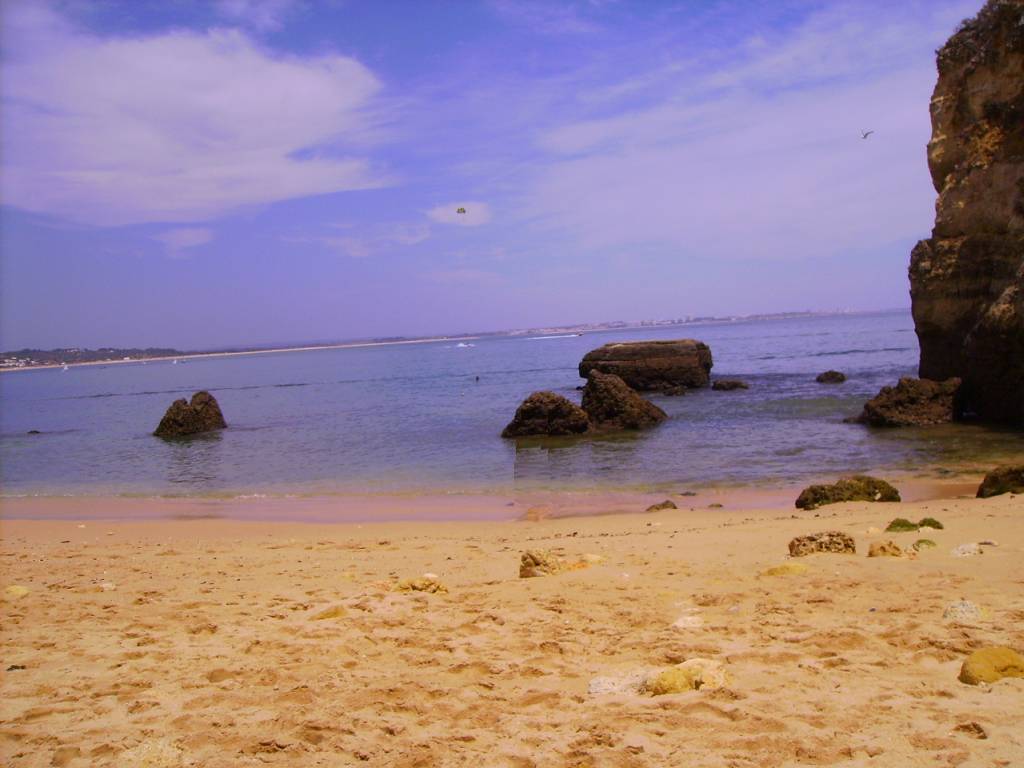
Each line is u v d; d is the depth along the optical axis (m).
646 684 5.17
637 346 48.12
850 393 39.12
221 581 10.00
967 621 6.06
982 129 29.59
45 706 5.32
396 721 4.89
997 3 29.41
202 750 4.57
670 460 23.72
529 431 31.00
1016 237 26.77
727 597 7.37
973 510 12.65
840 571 7.99
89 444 36.50
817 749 4.07
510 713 4.95
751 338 133.25
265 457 29.45
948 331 29.94
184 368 162.00
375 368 106.31
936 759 3.87
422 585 8.68
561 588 8.24
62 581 10.27
